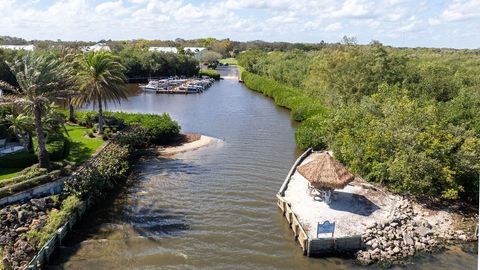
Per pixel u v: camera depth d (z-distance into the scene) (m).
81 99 50.78
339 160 42.19
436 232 30.03
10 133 42.81
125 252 28.19
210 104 89.06
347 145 39.03
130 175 43.09
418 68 65.94
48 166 36.62
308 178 32.41
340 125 44.44
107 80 49.75
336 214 31.31
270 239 29.89
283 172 44.28
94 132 52.31
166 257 27.66
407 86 59.16
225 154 50.97
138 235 30.45
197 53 186.75
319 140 50.66
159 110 80.94
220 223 32.31
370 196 34.56
